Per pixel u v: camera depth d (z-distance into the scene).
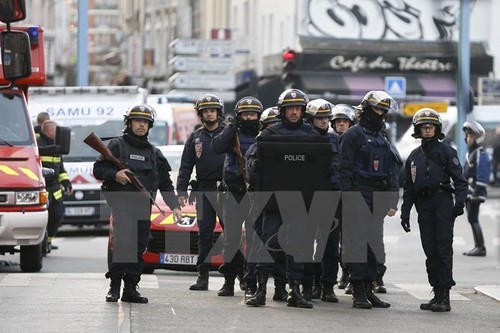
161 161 37.44
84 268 51.06
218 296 39.84
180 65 134.38
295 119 37.19
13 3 40.53
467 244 69.44
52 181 56.84
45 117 57.81
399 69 156.38
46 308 35.62
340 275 50.84
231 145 38.91
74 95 73.44
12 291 39.97
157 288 42.06
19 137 49.09
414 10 157.00
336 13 154.25
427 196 37.97
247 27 169.00
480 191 61.84
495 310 38.69
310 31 153.62
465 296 42.81
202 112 40.78
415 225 83.31
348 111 43.16
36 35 50.16
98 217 71.06
